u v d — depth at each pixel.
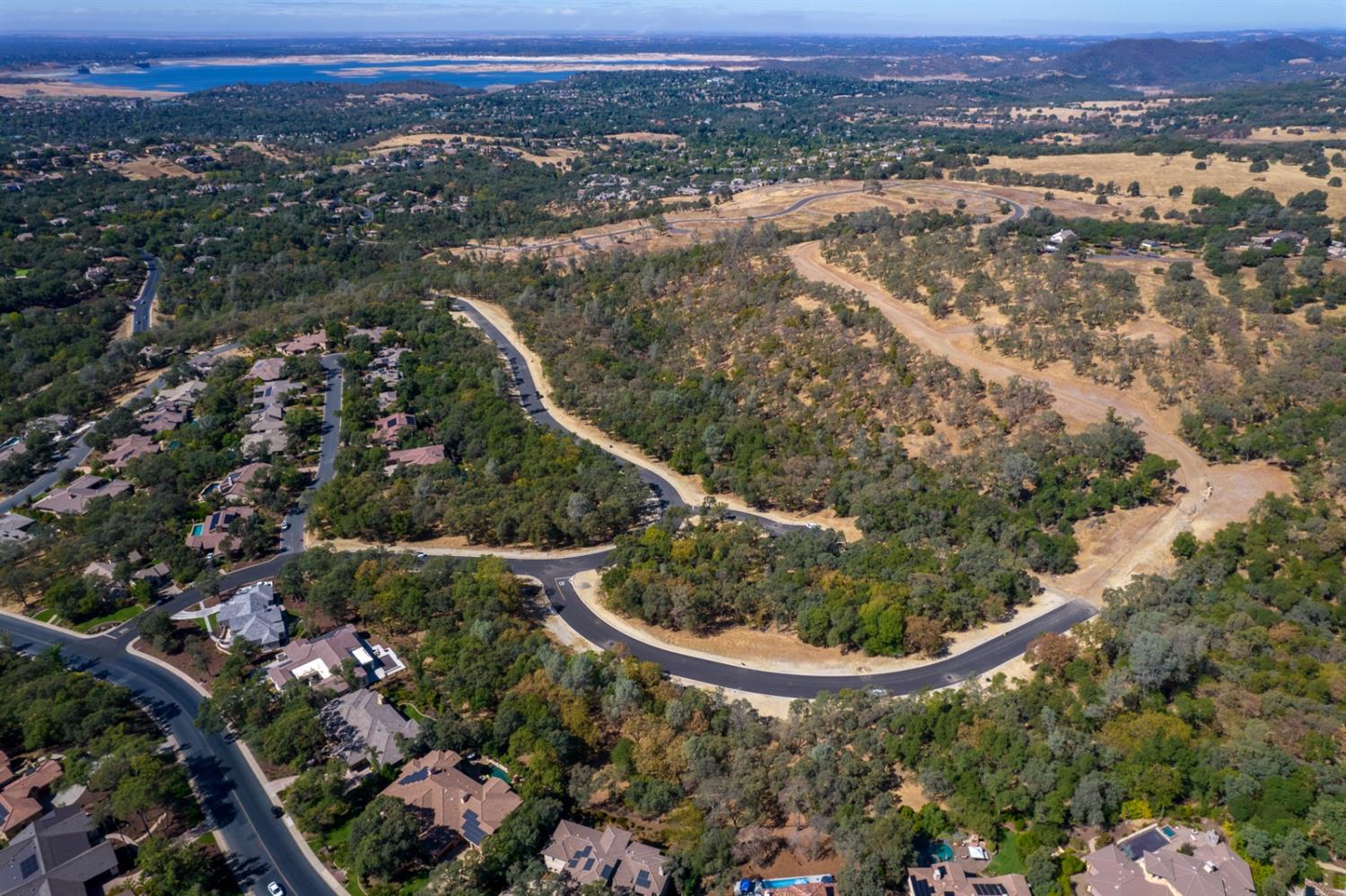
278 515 156.75
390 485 162.12
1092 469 155.00
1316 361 164.12
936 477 155.25
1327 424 150.50
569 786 91.94
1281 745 89.75
